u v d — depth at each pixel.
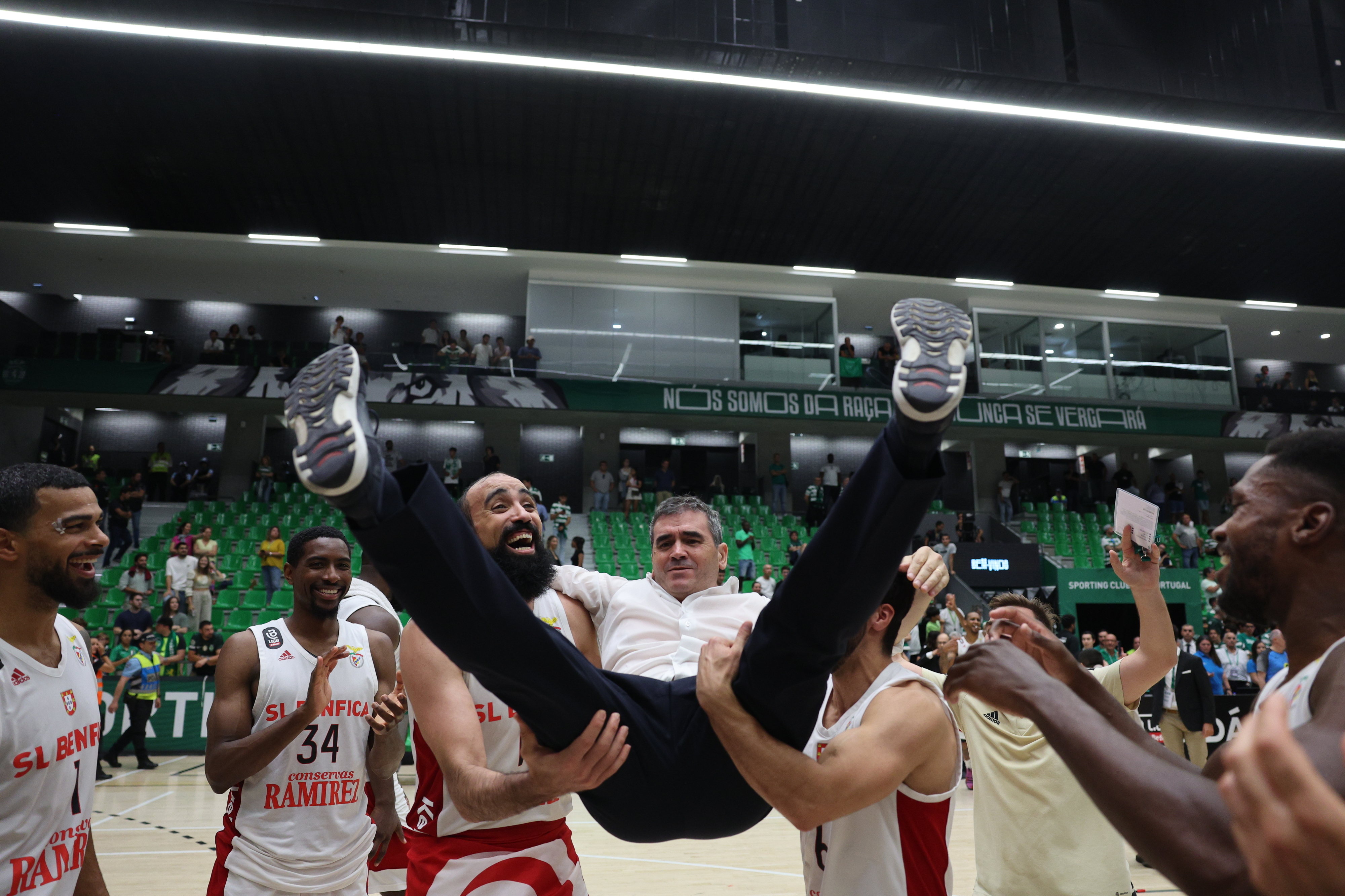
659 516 2.21
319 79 13.76
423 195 16.91
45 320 20.78
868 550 1.26
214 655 10.24
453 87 13.98
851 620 1.32
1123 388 21.28
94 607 11.75
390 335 21.69
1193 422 20.72
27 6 11.49
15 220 17.58
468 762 1.78
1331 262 19.75
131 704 9.06
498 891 1.96
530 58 12.44
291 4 11.55
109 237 18.09
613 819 1.66
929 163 16.14
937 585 1.83
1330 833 0.60
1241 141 15.41
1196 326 21.91
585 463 20.61
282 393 17.83
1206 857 0.78
